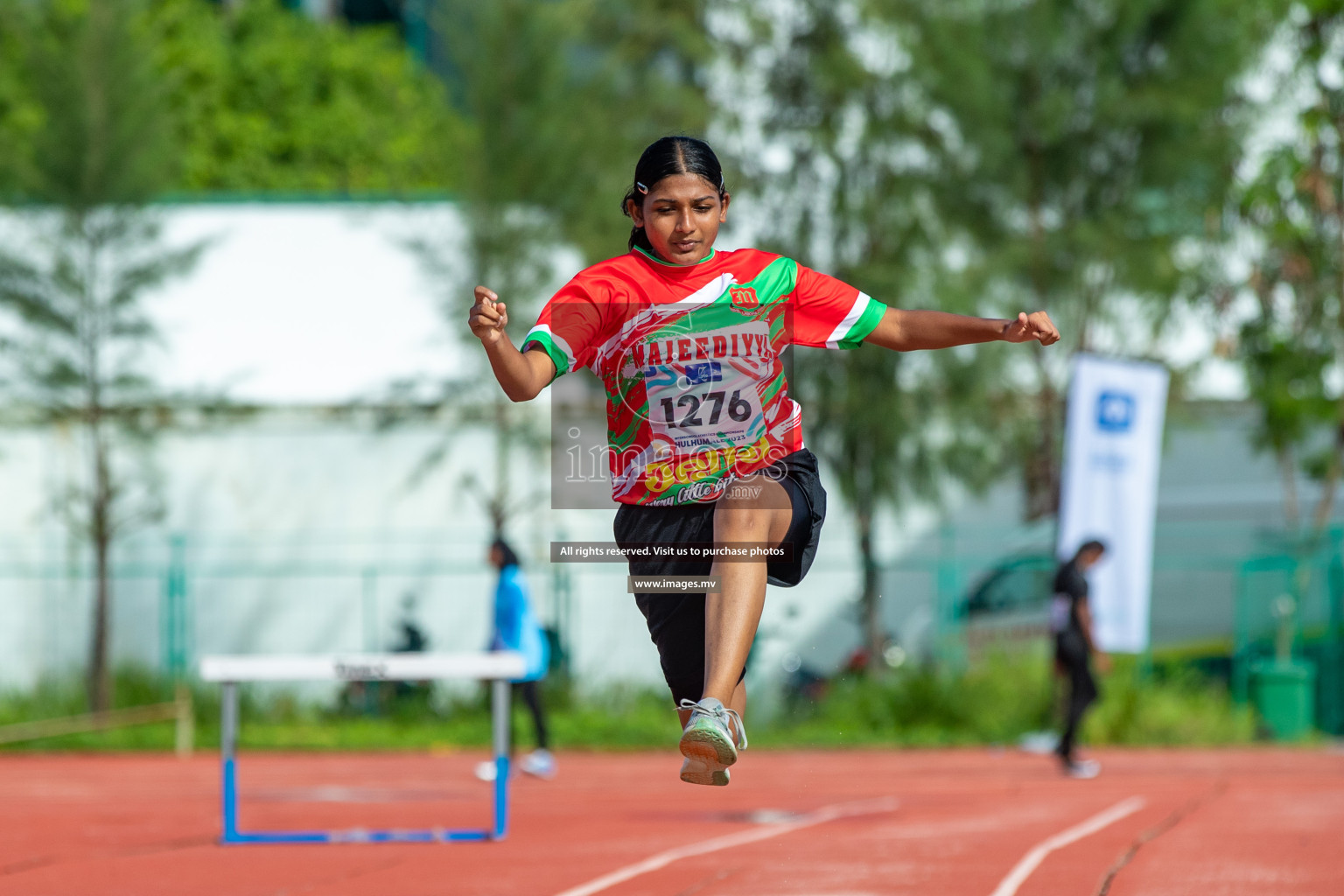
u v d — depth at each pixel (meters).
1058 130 34.75
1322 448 36.72
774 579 6.82
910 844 14.02
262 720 33.94
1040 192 36.16
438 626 37.00
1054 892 10.71
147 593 37.00
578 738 31.28
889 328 6.86
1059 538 28.78
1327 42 32.19
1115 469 28.92
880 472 36.25
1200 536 36.41
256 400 38.53
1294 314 32.59
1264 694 30.80
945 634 33.41
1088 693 24.11
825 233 37.09
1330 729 31.95
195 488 37.75
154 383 35.75
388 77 70.12
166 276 35.09
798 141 37.28
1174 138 35.09
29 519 37.31
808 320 6.92
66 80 34.47
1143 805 18.39
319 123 66.56
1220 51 34.84
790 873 11.94
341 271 39.41
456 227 36.97
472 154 36.28
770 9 37.91
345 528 37.62
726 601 6.38
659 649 6.77
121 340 36.06
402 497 37.59
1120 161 35.84
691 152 6.71
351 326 39.16
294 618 37.28
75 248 34.56
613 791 22.09
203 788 23.17
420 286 37.69
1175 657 33.88
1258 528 36.25
